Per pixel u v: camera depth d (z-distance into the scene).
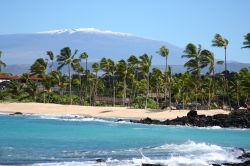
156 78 128.25
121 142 48.41
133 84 146.00
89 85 158.12
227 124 78.56
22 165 31.16
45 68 134.75
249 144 50.38
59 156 36.22
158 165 31.72
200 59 115.88
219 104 137.50
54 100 134.25
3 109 108.31
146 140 51.28
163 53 122.06
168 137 56.03
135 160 34.03
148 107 121.38
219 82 144.12
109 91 168.12
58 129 64.44
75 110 107.88
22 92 139.38
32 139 49.66
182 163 33.56
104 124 77.50
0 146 42.12
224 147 44.47
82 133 58.62
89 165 31.59
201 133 64.25
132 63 135.75
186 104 130.25
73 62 138.62
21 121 81.19
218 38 115.38
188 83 119.19
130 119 92.50
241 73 133.62
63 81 136.25
